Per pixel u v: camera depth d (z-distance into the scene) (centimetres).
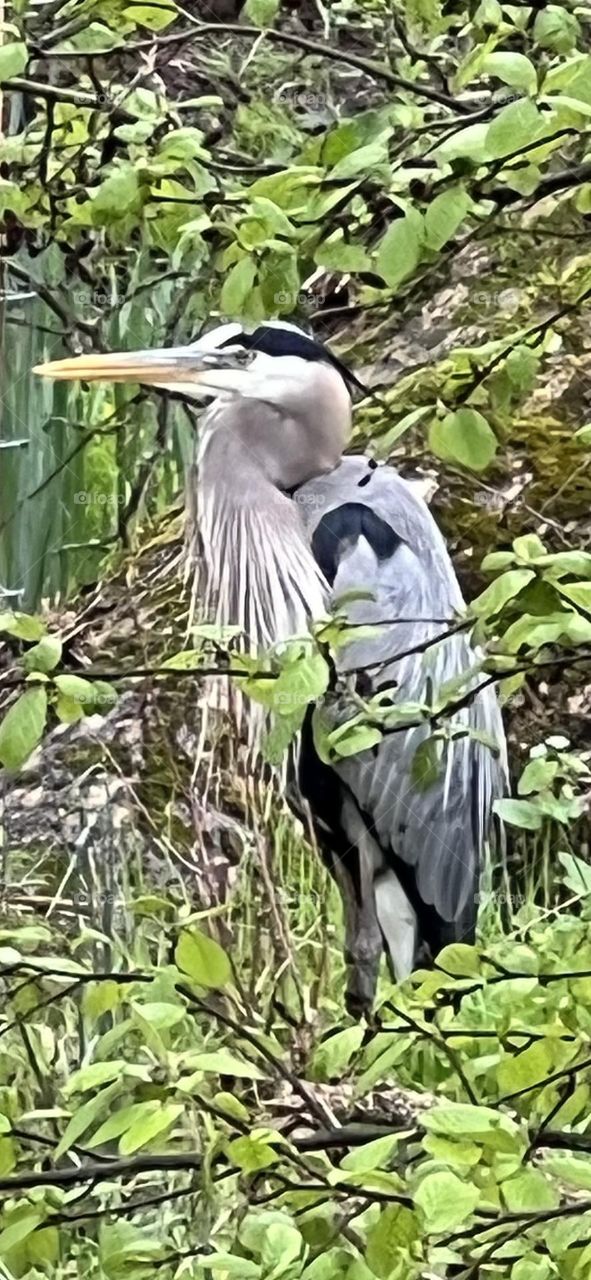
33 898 298
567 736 319
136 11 158
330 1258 129
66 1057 236
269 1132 136
